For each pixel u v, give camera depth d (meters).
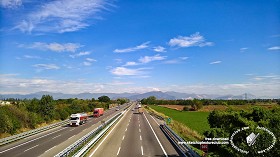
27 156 25.14
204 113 111.94
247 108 26.31
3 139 31.47
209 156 24.89
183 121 74.19
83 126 55.62
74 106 91.44
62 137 38.50
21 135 36.84
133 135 39.56
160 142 33.06
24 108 56.19
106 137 37.22
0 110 42.16
